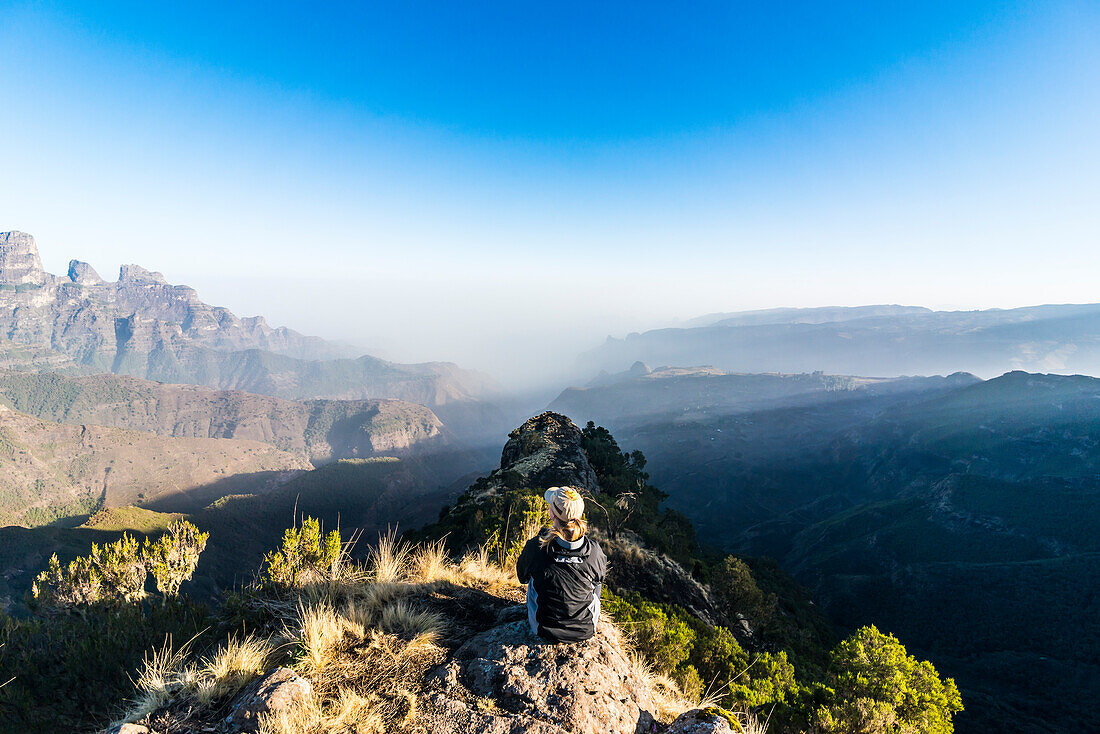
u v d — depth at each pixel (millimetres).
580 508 4152
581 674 3752
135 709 3645
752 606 28469
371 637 4270
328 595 4984
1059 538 146125
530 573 4125
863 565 158125
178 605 5762
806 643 29484
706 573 29875
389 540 5977
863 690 8133
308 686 3467
